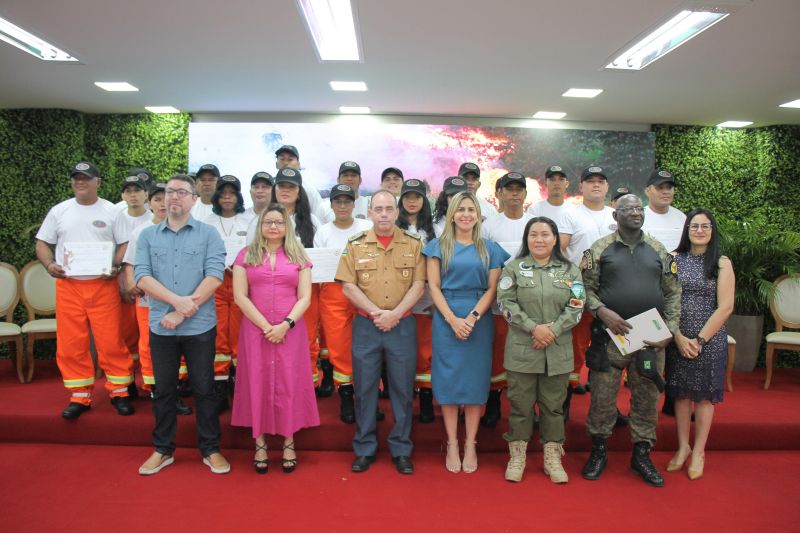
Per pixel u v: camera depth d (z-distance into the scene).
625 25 4.36
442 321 3.24
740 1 3.90
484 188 7.52
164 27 4.51
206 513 2.73
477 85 6.01
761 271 5.82
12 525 2.60
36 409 3.80
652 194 4.17
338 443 3.59
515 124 7.57
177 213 3.18
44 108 6.82
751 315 6.01
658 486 3.11
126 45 4.89
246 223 4.16
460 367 3.18
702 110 6.77
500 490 3.03
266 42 4.82
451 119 7.52
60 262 3.88
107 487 3.01
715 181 7.61
